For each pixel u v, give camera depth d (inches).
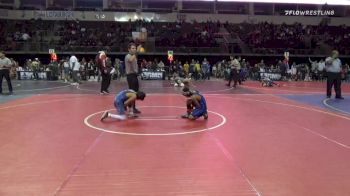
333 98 622.2
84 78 1061.1
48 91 709.9
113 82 979.3
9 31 1418.6
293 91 751.1
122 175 215.8
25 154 258.8
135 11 1549.0
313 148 279.4
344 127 362.3
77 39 1422.2
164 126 358.3
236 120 395.5
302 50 1398.9
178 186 199.2
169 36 1475.1
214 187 197.9
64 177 212.2
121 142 293.1
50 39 1424.7
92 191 191.3
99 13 1530.5
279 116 425.1
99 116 414.3
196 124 370.0
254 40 1493.6
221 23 1567.4
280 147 281.6
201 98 397.4
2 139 302.5
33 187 197.2
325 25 1581.0
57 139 302.7
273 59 1421.0
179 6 1588.3
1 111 448.1
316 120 400.8
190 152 265.3
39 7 1521.9
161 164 236.8
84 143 289.6
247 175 216.8
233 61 849.5
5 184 201.6
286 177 213.9
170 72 1160.8
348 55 1411.2
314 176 216.1
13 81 983.6
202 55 1385.3
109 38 1443.2
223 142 295.6
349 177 214.8
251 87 851.4
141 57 1370.6
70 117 406.9
